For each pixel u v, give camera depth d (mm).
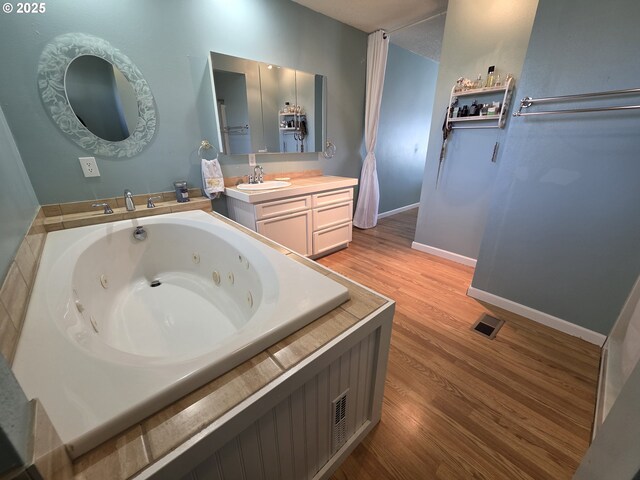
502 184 1716
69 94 1624
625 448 532
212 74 2037
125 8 1686
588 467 692
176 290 1799
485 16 2076
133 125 1867
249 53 2221
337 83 2934
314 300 890
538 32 1421
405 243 3199
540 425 1116
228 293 1644
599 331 1537
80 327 845
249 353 706
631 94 1238
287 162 2775
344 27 2814
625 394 603
